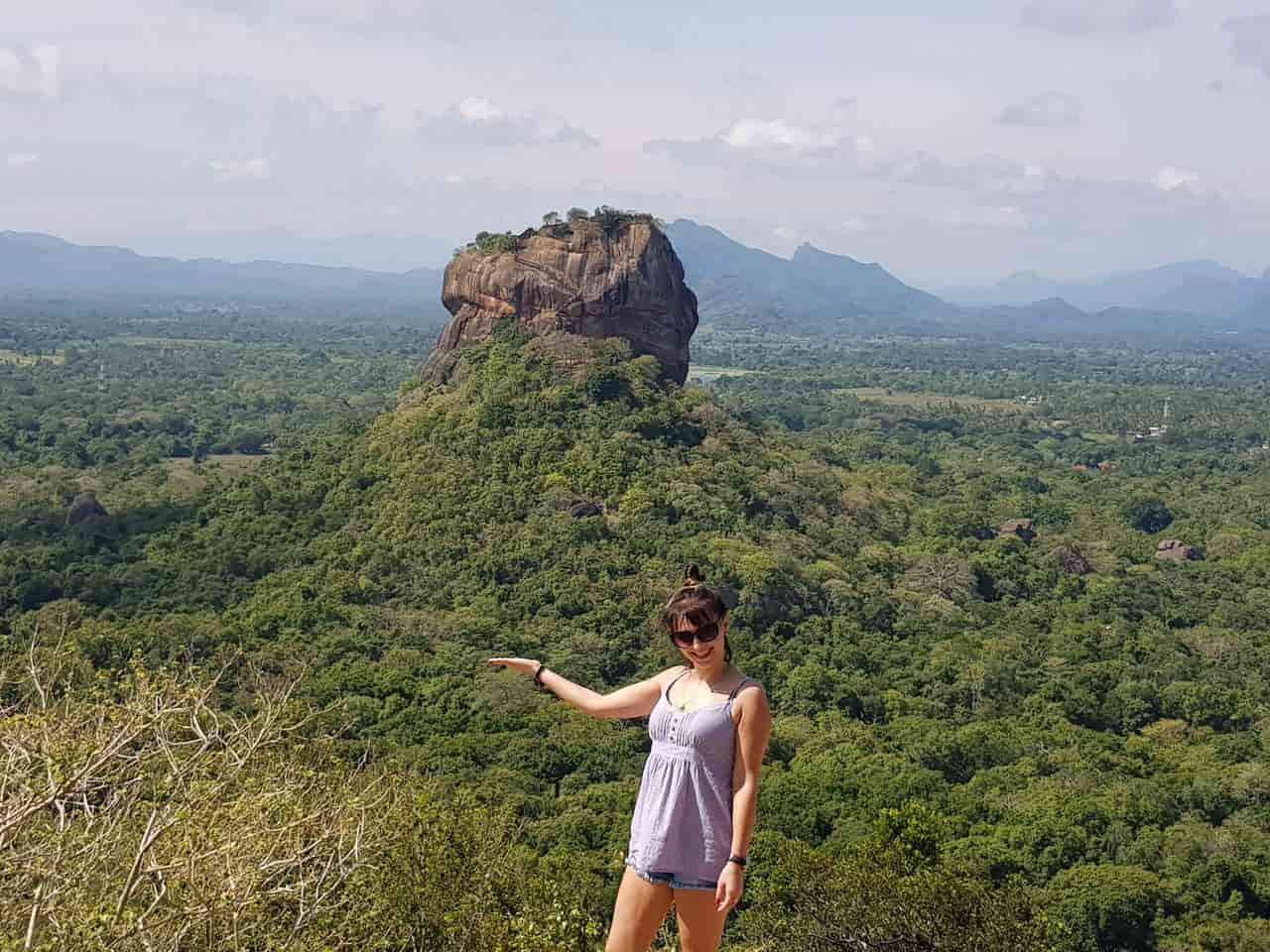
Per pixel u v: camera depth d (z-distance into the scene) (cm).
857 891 2150
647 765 628
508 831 1894
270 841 862
